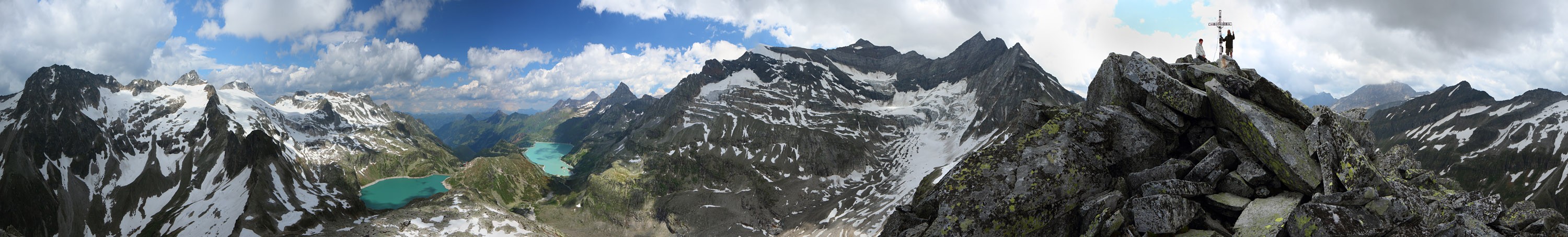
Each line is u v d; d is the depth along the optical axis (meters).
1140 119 16.12
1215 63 22.58
